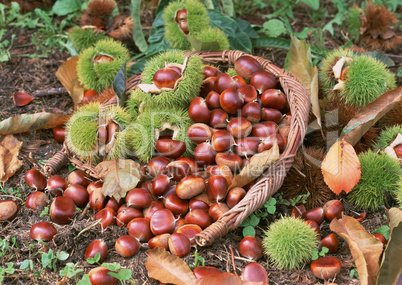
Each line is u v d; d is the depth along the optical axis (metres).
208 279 0.88
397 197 0.99
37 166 1.11
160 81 1.04
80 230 0.97
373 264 0.91
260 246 0.94
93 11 1.31
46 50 1.36
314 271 0.92
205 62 1.15
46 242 0.96
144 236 0.96
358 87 1.07
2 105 1.23
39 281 0.92
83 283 0.87
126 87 1.12
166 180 1.00
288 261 0.92
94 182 1.04
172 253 0.93
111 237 0.96
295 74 1.15
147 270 0.92
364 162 1.02
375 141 1.10
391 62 1.21
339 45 1.38
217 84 1.06
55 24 1.42
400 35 1.41
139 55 1.28
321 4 1.54
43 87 1.27
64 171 1.10
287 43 1.31
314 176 1.03
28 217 1.01
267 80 1.06
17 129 1.14
